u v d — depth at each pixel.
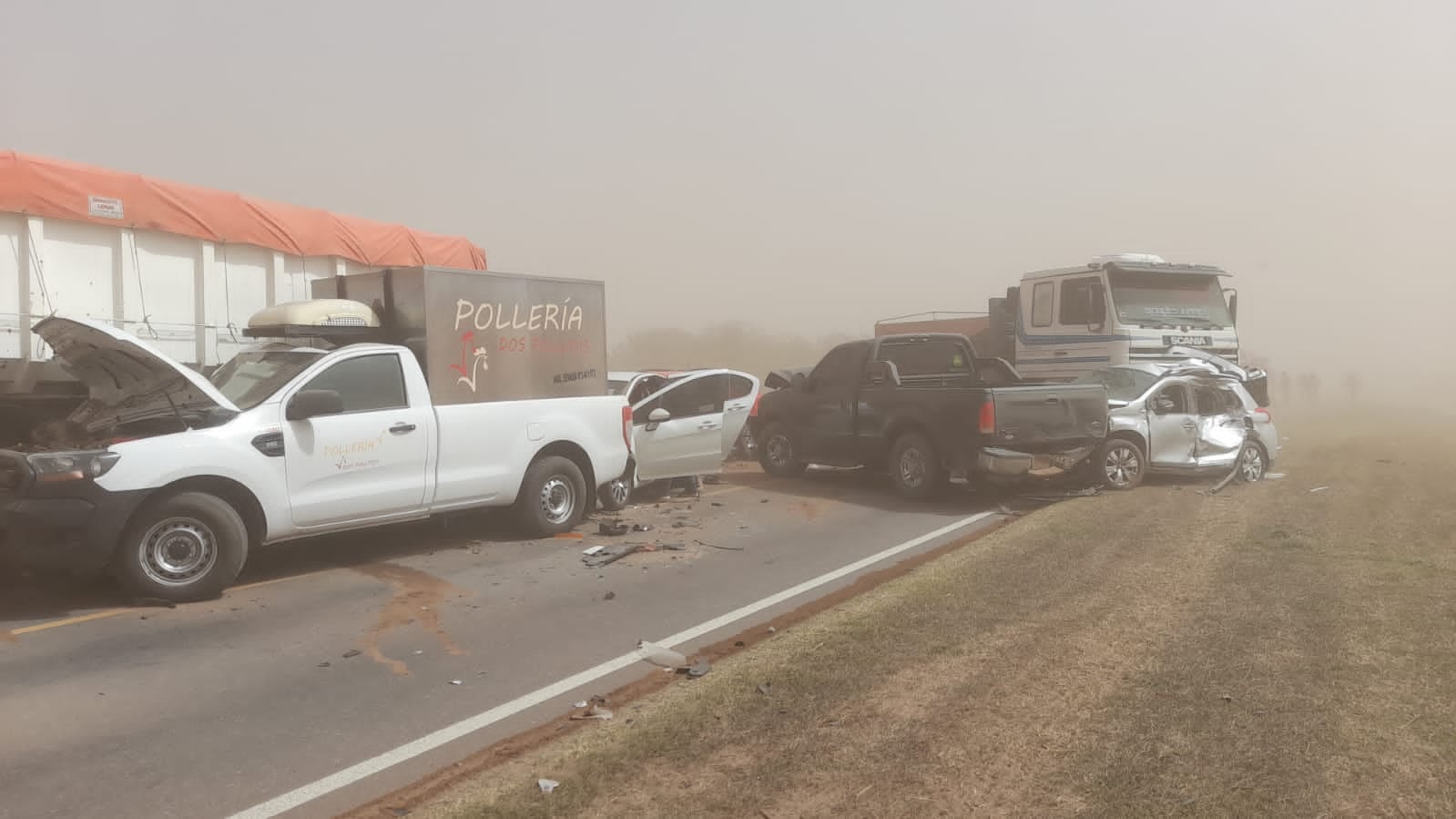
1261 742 4.25
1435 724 4.41
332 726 4.86
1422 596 6.74
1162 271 14.92
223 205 10.04
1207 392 13.66
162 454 6.96
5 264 8.27
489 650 6.13
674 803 3.82
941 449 11.98
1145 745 4.24
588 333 10.45
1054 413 11.93
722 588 7.84
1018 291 16.70
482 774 4.24
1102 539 9.06
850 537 10.05
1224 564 7.89
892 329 19.34
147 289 9.41
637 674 5.70
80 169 8.76
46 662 5.79
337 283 9.75
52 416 8.73
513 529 10.09
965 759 4.16
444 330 8.96
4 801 3.97
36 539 6.55
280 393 7.75
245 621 6.71
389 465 8.34
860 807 3.76
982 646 5.73
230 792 4.10
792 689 5.05
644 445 11.85
